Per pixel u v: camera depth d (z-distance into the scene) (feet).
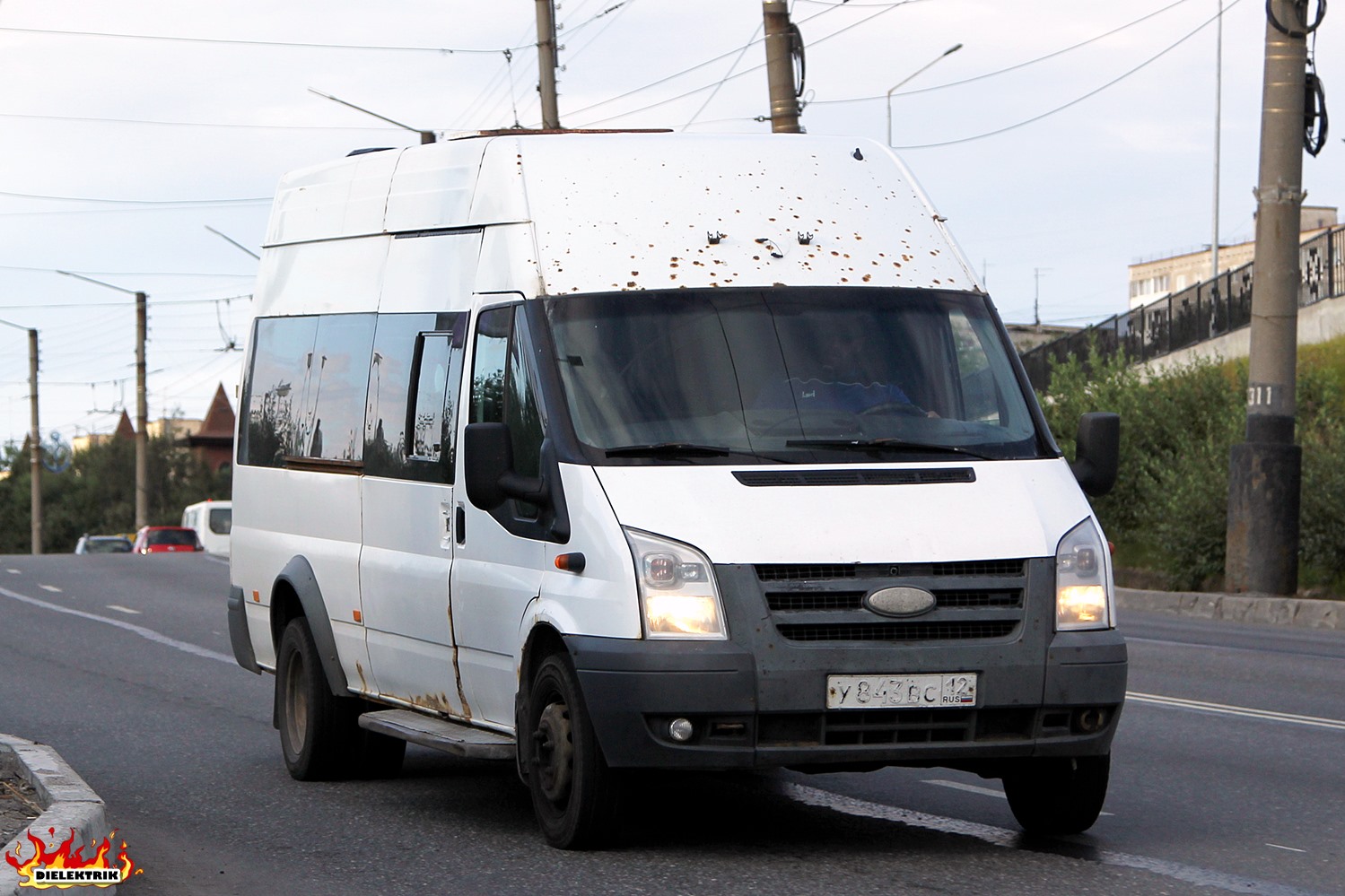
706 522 25.81
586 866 26.30
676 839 28.40
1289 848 27.58
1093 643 26.17
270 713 47.80
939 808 31.48
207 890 25.58
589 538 26.35
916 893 24.18
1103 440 29.22
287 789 35.37
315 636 35.78
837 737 25.55
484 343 30.22
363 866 27.17
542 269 29.30
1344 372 104.78
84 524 409.90
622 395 27.84
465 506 30.22
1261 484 78.59
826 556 25.53
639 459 26.94
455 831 30.01
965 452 27.66
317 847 28.89
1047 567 26.21
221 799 34.12
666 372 28.09
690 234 29.99
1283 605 74.90
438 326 31.99
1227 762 36.86
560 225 29.78
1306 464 81.87
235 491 41.52
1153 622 76.33
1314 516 79.66
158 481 396.57
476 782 36.22
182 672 58.95
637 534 25.88
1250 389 79.30
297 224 39.50
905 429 27.86
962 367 29.14
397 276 34.06
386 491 33.35
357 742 36.06
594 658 25.73
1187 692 49.57
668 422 27.48
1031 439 28.37
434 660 31.48
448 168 32.96
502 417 29.30
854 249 30.42
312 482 36.88
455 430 30.81
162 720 46.26
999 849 27.48
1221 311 132.87
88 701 50.44
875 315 29.37
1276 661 57.82
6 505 414.82
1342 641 65.62
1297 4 77.66
